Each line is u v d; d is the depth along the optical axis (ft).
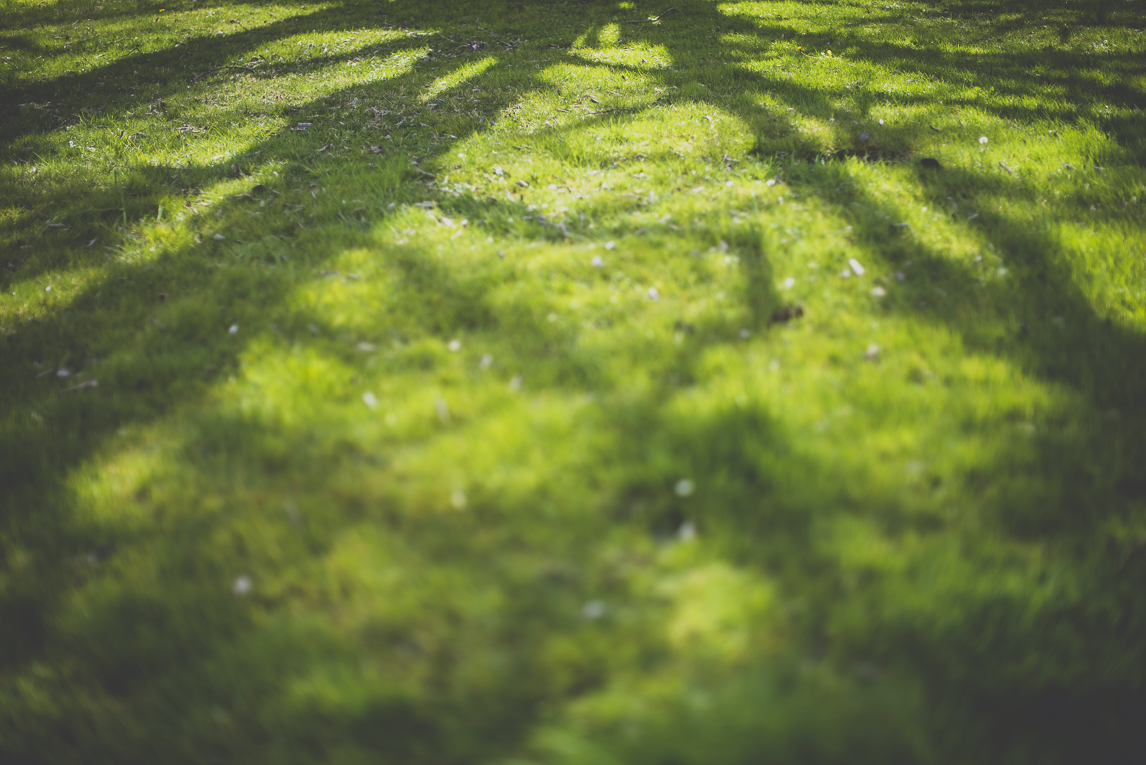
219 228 16.55
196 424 9.05
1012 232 13.78
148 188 19.56
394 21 46.11
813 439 7.67
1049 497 7.02
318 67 35.40
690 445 7.49
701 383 9.04
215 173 20.67
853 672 5.28
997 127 20.83
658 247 13.84
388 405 8.98
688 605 5.74
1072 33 36.52
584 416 8.18
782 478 6.99
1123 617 5.91
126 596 6.45
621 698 5.00
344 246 14.82
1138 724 5.21
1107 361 9.40
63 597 6.62
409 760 4.84
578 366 9.57
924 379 9.20
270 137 24.04
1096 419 8.21
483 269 13.10
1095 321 10.52
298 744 5.06
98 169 21.36
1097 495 7.10
